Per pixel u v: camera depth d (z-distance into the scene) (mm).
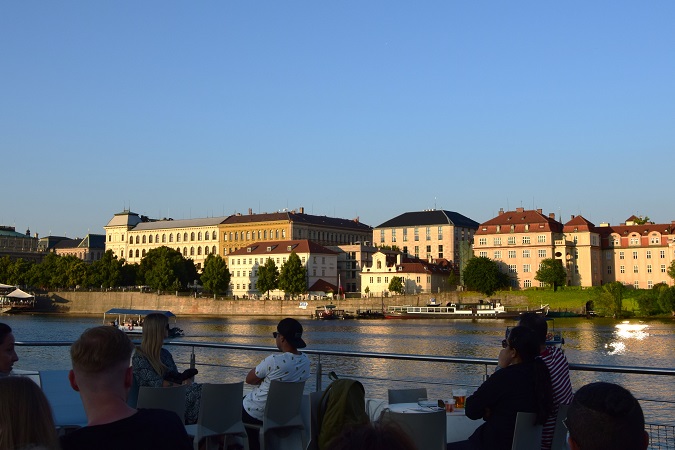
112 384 6809
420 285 194625
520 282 183750
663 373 12430
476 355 80312
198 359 64875
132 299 198000
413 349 88375
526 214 187750
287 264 192125
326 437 10969
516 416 10438
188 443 7164
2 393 5293
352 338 106250
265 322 154750
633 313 151375
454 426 12328
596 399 5203
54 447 5410
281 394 12945
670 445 14258
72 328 131625
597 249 183125
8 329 11312
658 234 178750
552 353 11992
